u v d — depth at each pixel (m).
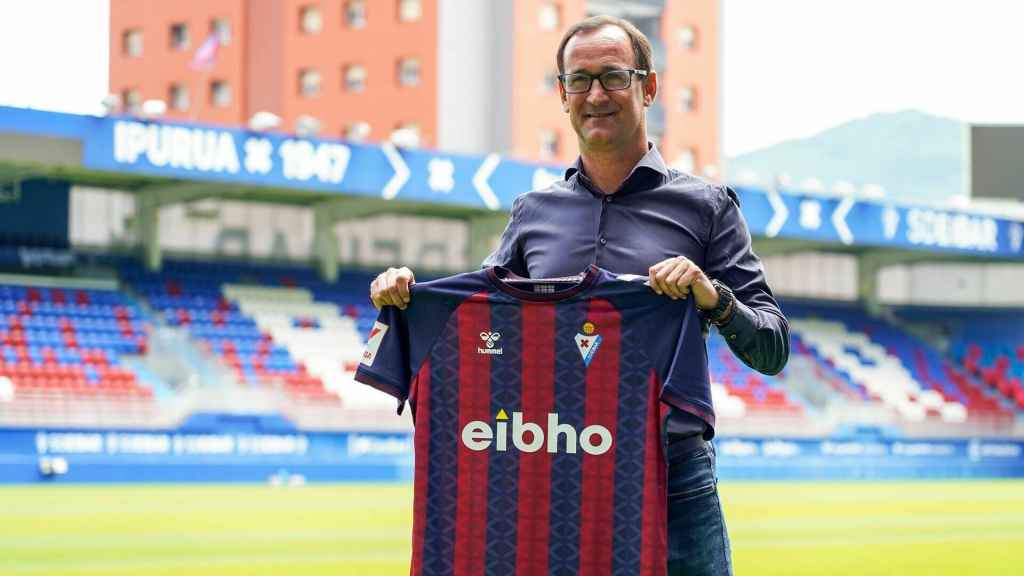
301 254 28.38
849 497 20.08
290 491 18.80
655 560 3.61
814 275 33.81
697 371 3.59
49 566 9.79
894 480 26.70
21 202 25.16
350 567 9.91
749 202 26.98
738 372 29.56
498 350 3.73
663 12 44.44
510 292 3.73
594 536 3.66
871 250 34.03
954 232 30.06
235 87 48.03
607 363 3.68
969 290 34.03
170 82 49.56
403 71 43.22
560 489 3.68
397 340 3.78
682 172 4.01
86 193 25.89
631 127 3.86
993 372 32.84
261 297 26.83
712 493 3.77
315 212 28.09
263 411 21.81
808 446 27.08
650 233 3.88
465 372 3.74
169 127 21.55
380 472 22.58
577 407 3.69
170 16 49.62
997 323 33.66
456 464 3.73
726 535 3.80
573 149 42.34
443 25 41.81
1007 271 33.66
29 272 25.11
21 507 14.85
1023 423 30.20
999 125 34.72
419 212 28.61
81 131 20.77
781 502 18.69
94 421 20.19
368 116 43.91
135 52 50.66
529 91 41.50
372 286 3.80
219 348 24.84
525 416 3.71
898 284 34.72
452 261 29.73
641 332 3.67
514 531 3.70
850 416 27.98
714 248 3.90
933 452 28.72
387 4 43.50
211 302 26.12
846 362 31.69
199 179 21.92
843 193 28.36
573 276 3.89
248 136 22.27
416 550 3.73
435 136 41.69
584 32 3.86
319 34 45.53
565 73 3.86
